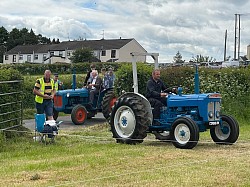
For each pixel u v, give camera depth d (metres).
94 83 18.05
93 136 12.87
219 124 11.31
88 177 7.43
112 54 81.88
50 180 7.29
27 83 21.78
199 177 7.36
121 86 16.67
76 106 17.20
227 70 18.45
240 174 7.56
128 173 7.68
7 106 11.84
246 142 11.87
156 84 11.70
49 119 12.37
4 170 8.13
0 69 12.23
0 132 11.03
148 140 11.91
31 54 92.94
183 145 10.57
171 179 7.22
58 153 9.93
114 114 11.71
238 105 17.45
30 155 9.81
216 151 10.21
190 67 18.19
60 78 27.08
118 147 10.76
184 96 11.29
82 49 74.94
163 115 11.47
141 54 11.71
